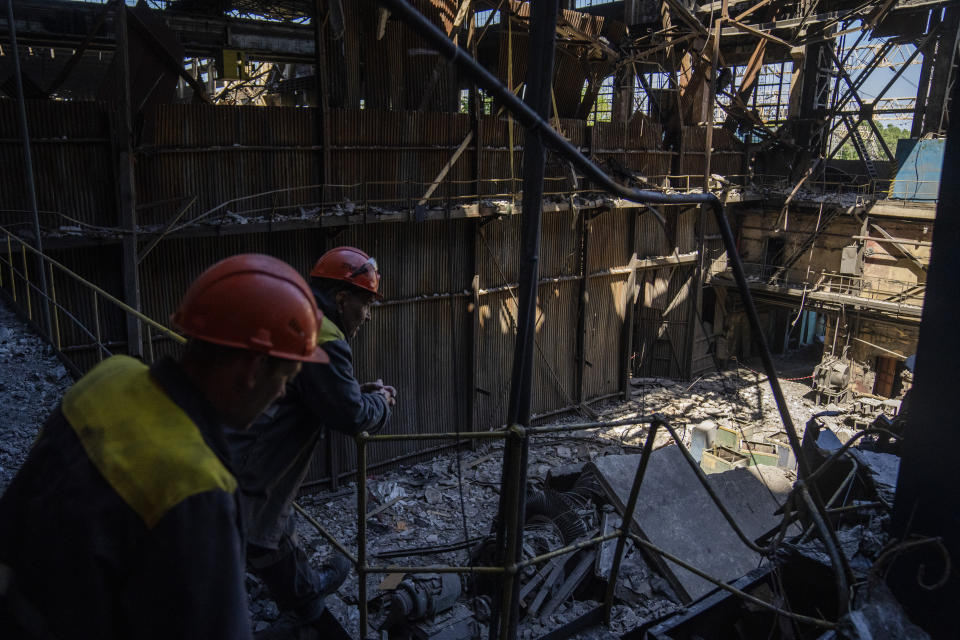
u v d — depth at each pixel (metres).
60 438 1.21
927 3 21.83
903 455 3.07
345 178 15.17
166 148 12.73
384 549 13.93
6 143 11.16
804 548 4.53
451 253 17.62
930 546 2.96
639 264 22.50
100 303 12.83
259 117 13.74
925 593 3.00
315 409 2.59
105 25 12.83
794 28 23.00
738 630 4.73
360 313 2.98
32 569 1.10
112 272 12.88
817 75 26.33
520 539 3.48
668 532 6.51
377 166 15.59
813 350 29.86
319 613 3.13
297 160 14.48
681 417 21.86
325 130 14.48
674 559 3.74
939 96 22.98
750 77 24.89
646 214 22.34
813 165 26.09
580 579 5.96
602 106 29.19
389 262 16.55
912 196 23.02
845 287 24.36
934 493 2.94
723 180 24.36
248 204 14.05
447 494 16.66
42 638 1.08
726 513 3.75
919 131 24.89
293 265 15.15
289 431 2.62
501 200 17.69
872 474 5.37
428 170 16.45
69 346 12.60
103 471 1.12
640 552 6.40
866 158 26.17
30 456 1.24
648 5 25.11
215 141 13.31
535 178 3.31
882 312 23.31
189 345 1.33
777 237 26.36
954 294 2.76
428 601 5.06
